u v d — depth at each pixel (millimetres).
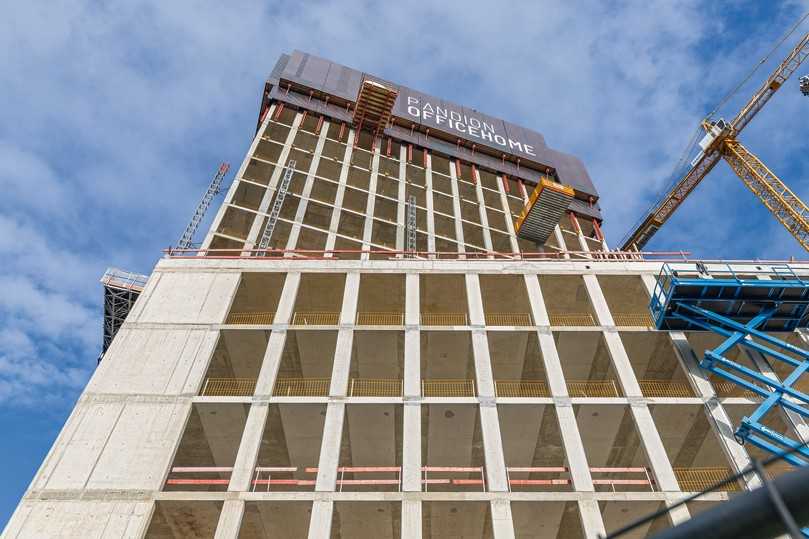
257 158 43750
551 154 65625
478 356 22562
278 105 52375
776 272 25250
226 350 23828
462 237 45344
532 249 48719
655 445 19719
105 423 19359
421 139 57469
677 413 21547
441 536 20828
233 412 20734
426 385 26312
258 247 36281
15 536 16312
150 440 18984
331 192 44812
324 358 24484
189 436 21969
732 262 26125
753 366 24328
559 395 21281
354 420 21641
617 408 21266
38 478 17750
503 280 26562
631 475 24312
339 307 27172
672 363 24938
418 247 44031
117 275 34469
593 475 24688
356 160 51812
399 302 27094
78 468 18078
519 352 24609
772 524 4488
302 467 23969
